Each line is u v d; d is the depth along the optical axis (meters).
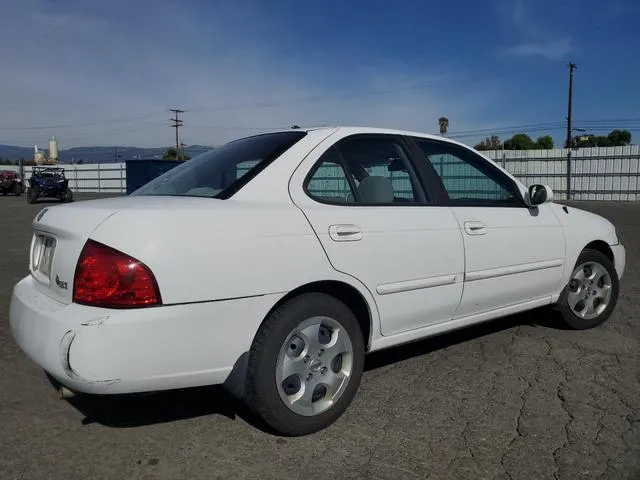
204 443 2.98
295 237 2.95
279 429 2.95
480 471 2.72
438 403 3.46
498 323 5.09
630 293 6.32
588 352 4.34
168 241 2.59
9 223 15.86
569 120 44.69
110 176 42.16
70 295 2.66
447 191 3.87
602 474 2.69
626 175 27.20
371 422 3.22
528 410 3.37
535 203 4.27
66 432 3.10
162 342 2.56
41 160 57.53
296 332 2.95
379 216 3.36
